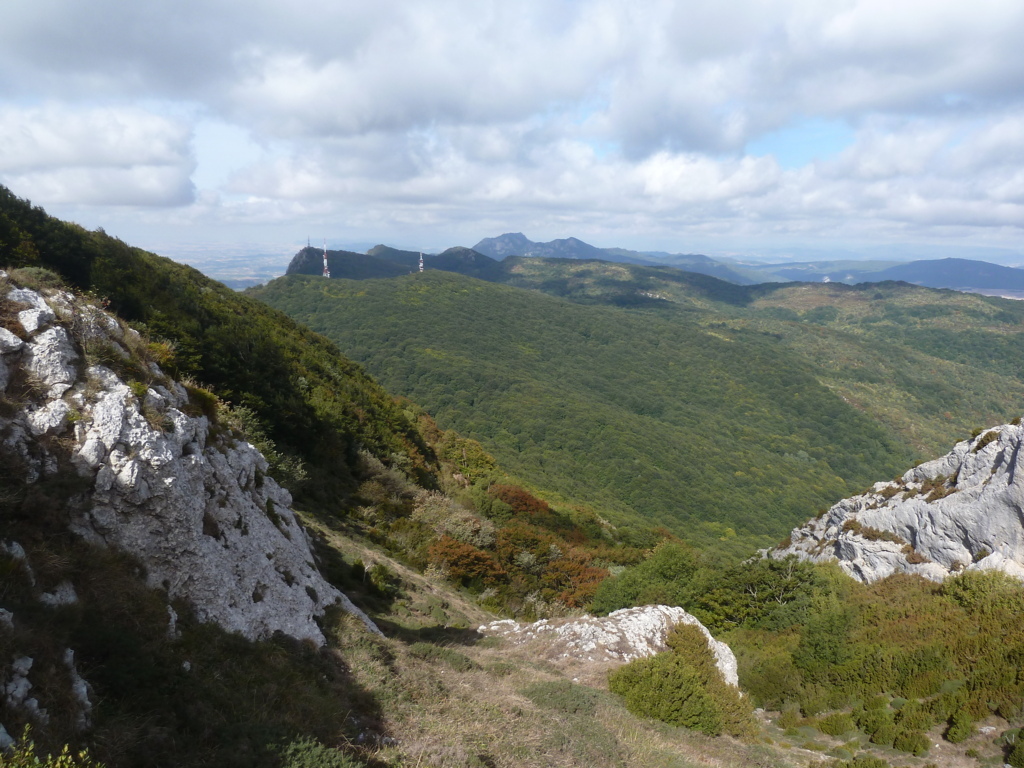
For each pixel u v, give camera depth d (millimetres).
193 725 6957
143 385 10305
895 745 14086
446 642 15883
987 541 21453
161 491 9383
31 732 5273
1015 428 21922
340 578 16969
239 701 7906
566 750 10250
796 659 20000
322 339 58062
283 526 14008
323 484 25969
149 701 6934
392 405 49938
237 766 6594
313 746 7348
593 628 16484
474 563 25625
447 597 21391
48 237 24078
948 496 23562
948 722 14398
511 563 29000
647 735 12070
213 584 9688
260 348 30828
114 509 8859
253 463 13805
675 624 17297
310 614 11594
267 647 9727
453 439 56812
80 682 6301
